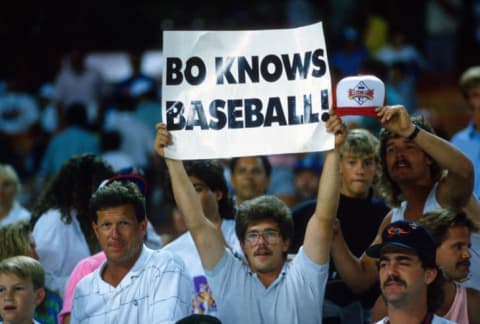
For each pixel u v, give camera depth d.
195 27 64.56
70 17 63.50
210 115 18.78
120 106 45.06
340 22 60.44
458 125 52.62
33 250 21.91
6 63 60.72
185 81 18.83
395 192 21.48
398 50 54.00
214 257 18.81
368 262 20.58
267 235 18.70
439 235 19.45
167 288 19.08
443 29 58.12
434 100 54.09
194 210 18.78
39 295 20.30
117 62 62.00
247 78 18.81
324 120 18.48
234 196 24.14
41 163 47.62
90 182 22.81
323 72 18.55
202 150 18.73
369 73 41.12
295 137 18.62
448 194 20.52
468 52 57.34
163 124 18.75
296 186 32.91
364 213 22.36
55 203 22.81
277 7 64.75
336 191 18.41
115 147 41.25
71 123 42.59
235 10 65.62
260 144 18.70
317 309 18.72
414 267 17.73
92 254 22.81
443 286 18.22
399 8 59.34
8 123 52.88
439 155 19.33
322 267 18.70
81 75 51.94
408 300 17.80
